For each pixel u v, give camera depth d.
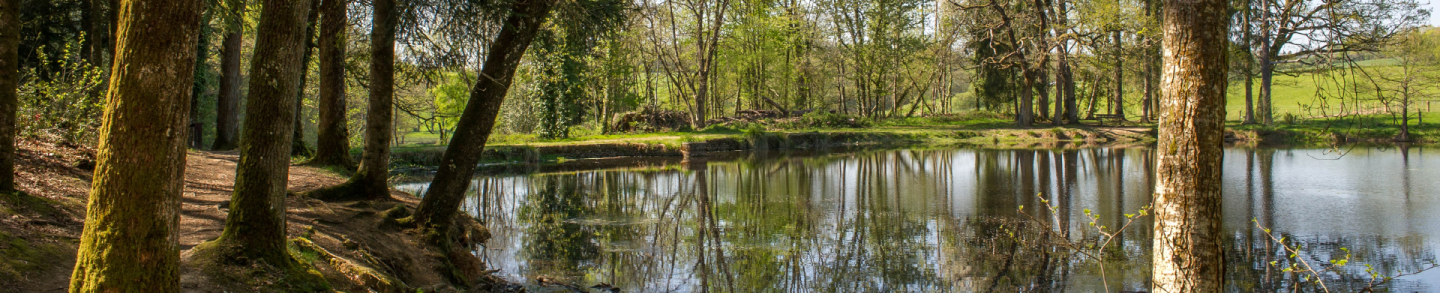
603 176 23.22
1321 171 21.86
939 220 13.83
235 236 5.37
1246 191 17.52
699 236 12.04
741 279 9.16
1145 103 45.59
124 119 3.34
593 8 9.09
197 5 3.45
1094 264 9.77
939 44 45.12
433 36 9.83
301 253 6.01
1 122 6.17
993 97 48.72
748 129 38.88
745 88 50.28
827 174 23.44
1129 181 20.31
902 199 16.98
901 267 9.88
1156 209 4.94
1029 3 40.16
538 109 34.84
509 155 28.28
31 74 10.30
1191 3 4.51
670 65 49.41
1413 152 28.67
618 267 9.60
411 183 19.52
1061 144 37.75
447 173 8.95
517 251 10.48
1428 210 14.26
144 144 3.36
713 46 41.22
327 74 14.86
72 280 3.46
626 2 9.68
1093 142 38.78
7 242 4.89
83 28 17.31
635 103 43.22
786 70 47.19
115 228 3.36
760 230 12.70
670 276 9.22
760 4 45.03
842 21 48.38
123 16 3.36
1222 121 4.59
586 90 39.38
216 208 8.19
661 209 15.34
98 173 3.40
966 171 23.81
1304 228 12.50
